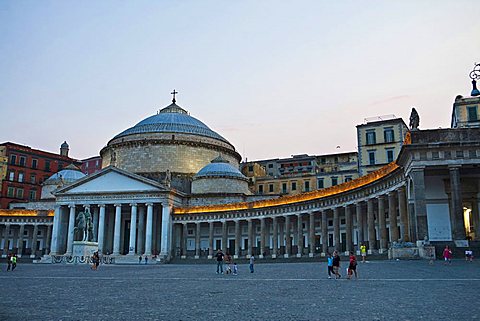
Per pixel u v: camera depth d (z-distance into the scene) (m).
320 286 24.98
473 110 70.44
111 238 113.19
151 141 124.81
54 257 103.75
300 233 88.88
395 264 40.94
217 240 108.56
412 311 15.38
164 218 103.69
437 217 50.97
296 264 62.00
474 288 21.17
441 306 16.25
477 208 51.12
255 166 138.38
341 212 93.19
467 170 51.00
